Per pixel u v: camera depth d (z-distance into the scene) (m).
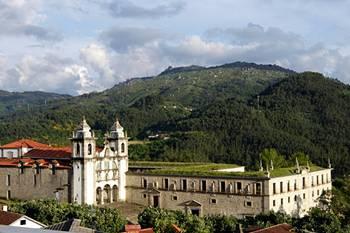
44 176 165.88
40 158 173.75
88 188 158.12
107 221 110.00
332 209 138.62
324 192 157.12
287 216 122.75
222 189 151.00
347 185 151.62
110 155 165.62
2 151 186.25
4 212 94.19
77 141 158.75
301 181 159.25
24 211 117.06
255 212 144.88
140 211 156.00
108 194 165.88
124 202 168.25
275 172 151.25
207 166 176.88
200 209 154.25
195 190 155.38
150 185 164.50
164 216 109.44
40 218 114.31
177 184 159.12
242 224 116.81
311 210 132.50
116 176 167.75
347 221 127.38
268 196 143.12
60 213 115.19
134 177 168.50
